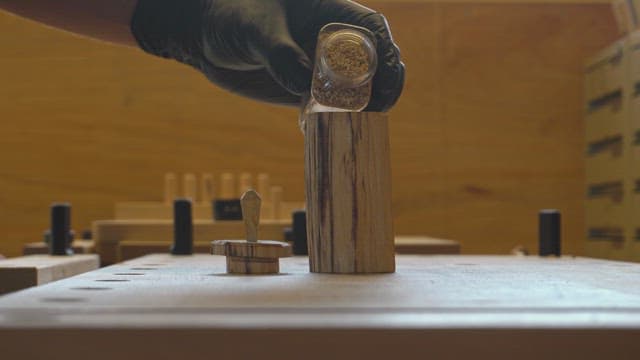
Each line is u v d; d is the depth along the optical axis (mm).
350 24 1266
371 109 1251
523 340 659
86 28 1372
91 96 3336
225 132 3344
